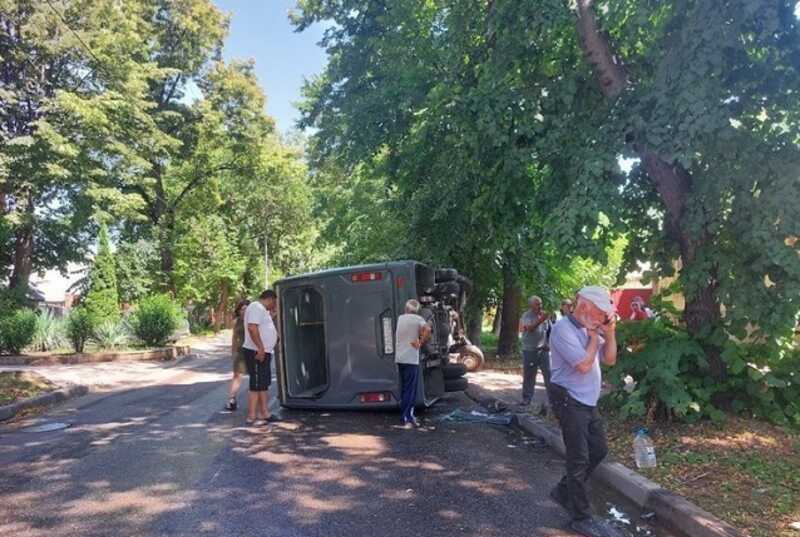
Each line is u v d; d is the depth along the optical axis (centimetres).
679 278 808
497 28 900
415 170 1509
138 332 2303
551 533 497
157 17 3209
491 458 738
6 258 2983
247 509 550
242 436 849
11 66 2478
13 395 1113
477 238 1515
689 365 787
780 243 665
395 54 1520
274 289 1093
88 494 591
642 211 877
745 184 702
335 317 1046
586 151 768
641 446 636
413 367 949
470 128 932
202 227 4103
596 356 497
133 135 2667
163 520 523
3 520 524
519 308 1972
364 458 733
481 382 1335
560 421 511
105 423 946
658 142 684
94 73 2578
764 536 457
